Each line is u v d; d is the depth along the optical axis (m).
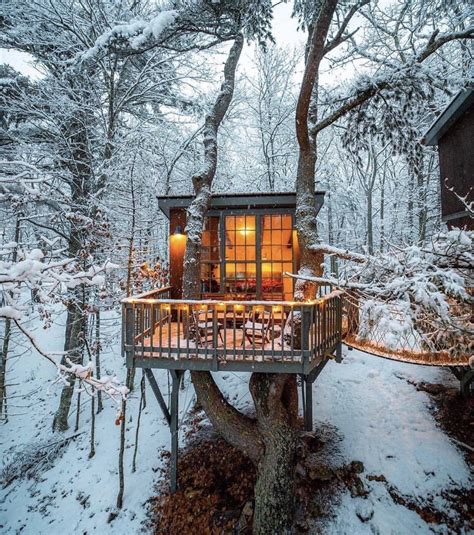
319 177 19.34
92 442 8.61
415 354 5.89
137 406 10.02
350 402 8.38
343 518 6.00
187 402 9.66
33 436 10.44
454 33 6.71
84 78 11.00
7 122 10.48
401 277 4.70
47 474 8.56
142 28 8.74
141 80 11.80
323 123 8.02
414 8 11.91
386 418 7.74
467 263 4.95
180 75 12.93
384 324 4.25
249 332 6.39
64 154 11.02
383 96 7.61
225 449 7.64
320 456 7.02
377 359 9.83
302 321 5.25
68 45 10.38
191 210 8.00
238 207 8.65
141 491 7.21
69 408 10.88
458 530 5.60
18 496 8.20
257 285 8.54
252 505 6.32
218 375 10.52
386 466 6.70
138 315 6.20
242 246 8.64
